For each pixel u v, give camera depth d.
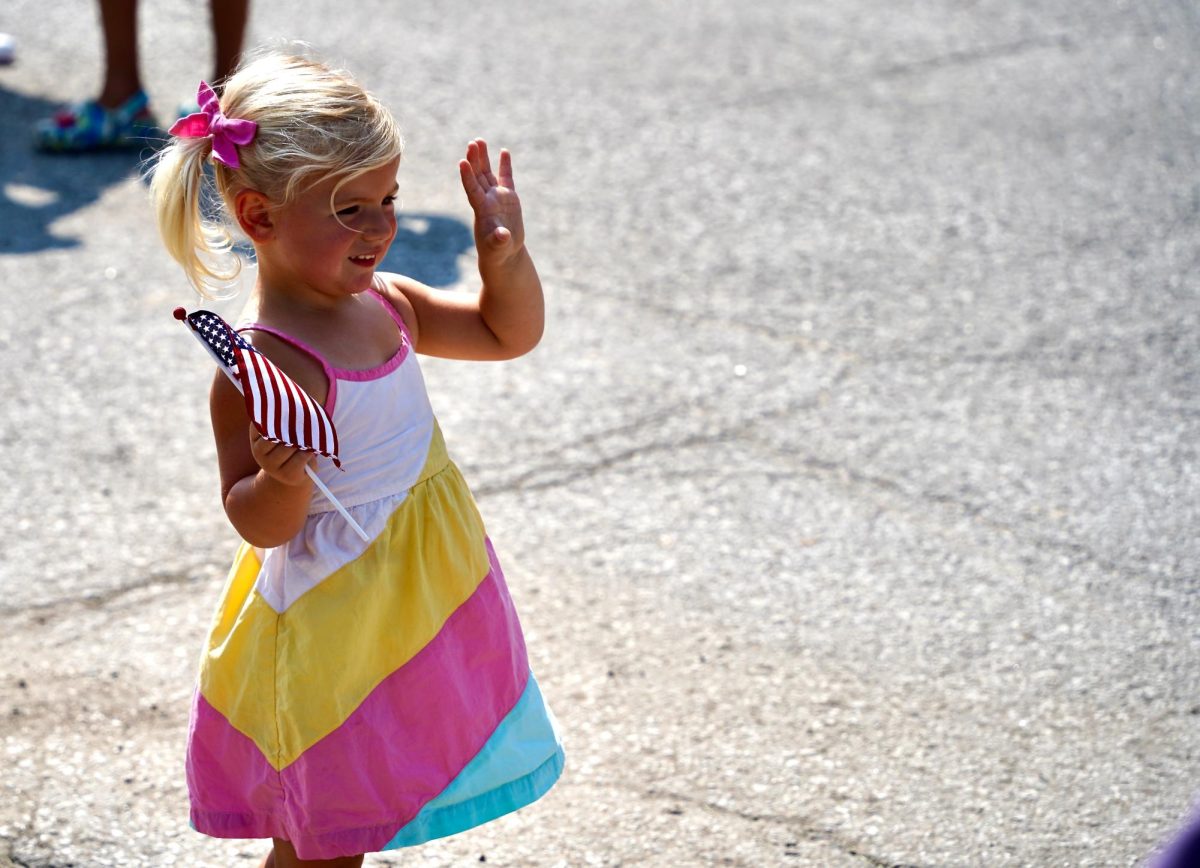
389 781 9.34
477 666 9.73
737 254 23.61
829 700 13.44
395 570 9.33
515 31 34.56
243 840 11.59
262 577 9.41
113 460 17.27
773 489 17.11
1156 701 13.53
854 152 28.06
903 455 17.91
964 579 15.43
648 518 16.45
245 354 8.14
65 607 14.48
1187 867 5.66
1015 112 30.34
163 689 13.33
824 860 11.43
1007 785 12.36
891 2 37.94
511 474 17.27
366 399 9.20
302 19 34.47
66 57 31.81
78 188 25.36
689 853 11.48
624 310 21.59
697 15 36.47
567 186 26.00
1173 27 36.09
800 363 20.17
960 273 23.08
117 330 20.44
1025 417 18.84
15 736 12.62
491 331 10.41
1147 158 27.91
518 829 11.73
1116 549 16.02
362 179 8.77
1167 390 19.56
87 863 11.23
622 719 13.10
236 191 8.93
